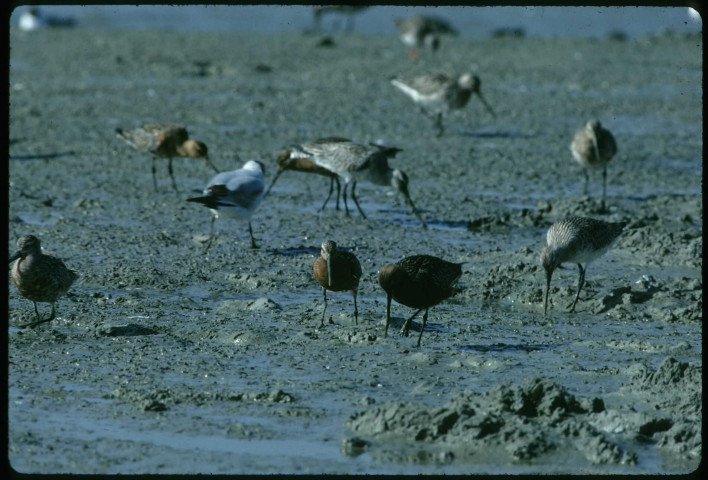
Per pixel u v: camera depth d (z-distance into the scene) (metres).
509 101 32.81
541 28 50.47
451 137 27.39
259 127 27.98
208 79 35.84
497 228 18.61
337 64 39.72
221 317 12.97
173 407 9.80
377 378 10.77
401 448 8.91
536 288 14.41
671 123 29.59
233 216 16.05
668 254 16.59
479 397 9.78
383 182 18.62
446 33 47.78
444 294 11.96
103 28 48.56
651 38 47.31
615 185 22.47
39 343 11.70
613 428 9.35
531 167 23.98
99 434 9.12
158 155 20.44
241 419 9.54
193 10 53.84
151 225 17.95
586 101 32.91
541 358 11.59
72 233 17.09
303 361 11.30
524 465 8.65
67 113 28.91
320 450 8.86
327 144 19.06
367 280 14.99
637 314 13.65
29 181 21.19
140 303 13.47
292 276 15.05
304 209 19.59
